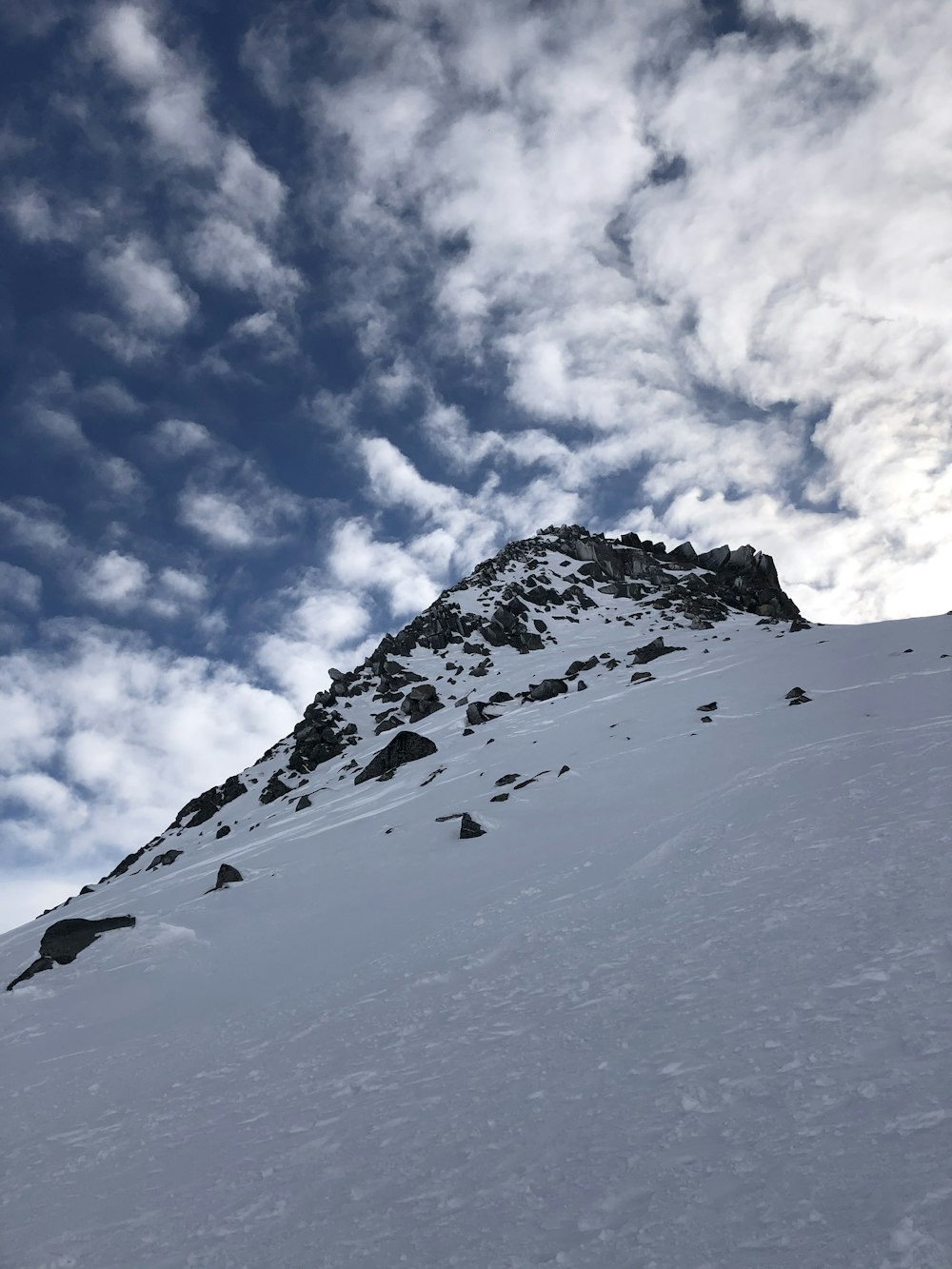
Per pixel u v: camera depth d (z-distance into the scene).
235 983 22.81
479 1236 6.44
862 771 20.89
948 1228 4.75
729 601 88.44
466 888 24.95
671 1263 5.29
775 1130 6.52
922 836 13.95
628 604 88.69
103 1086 16.09
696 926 13.28
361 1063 12.44
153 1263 7.86
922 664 35.19
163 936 28.78
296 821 47.28
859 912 11.16
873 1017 7.93
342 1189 8.23
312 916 27.61
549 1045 10.40
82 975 27.16
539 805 32.50
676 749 33.62
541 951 15.52
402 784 45.56
